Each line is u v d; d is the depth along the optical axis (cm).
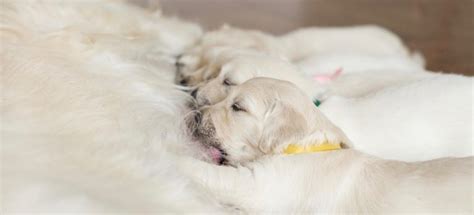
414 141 70
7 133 47
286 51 96
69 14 68
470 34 130
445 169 57
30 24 63
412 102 71
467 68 109
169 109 63
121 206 44
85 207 43
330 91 76
